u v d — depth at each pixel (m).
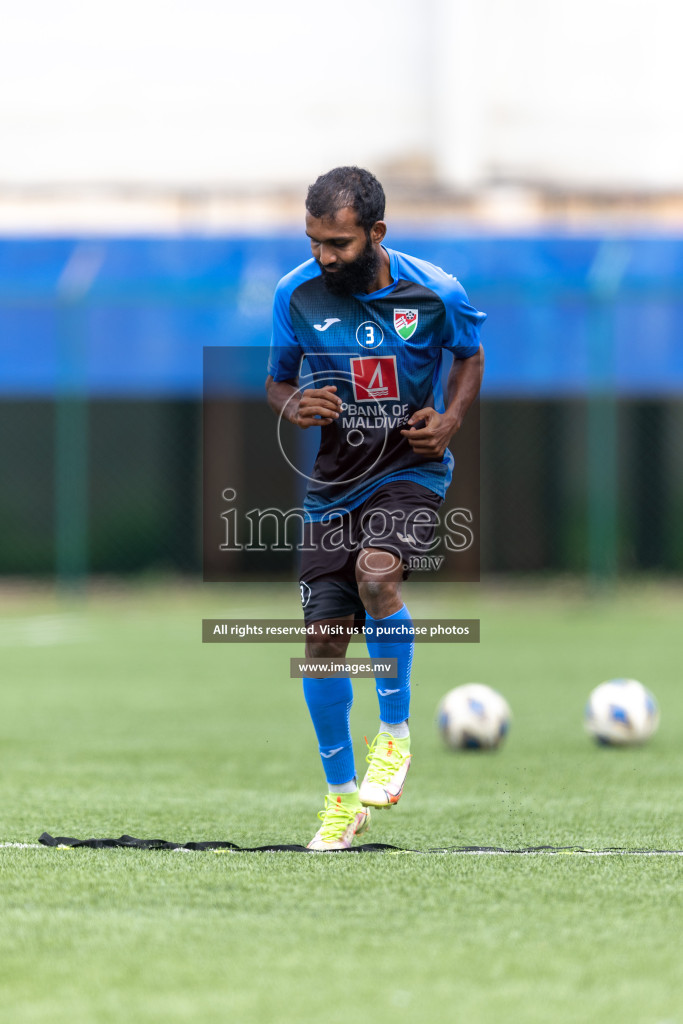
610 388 50.09
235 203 63.06
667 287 50.22
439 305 14.45
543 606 49.78
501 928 10.76
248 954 10.07
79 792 18.67
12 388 51.62
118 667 36.38
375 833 15.60
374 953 10.09
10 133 70.00
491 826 16.09
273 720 26.89
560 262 51.62
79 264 52.34
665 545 56.19
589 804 17.73
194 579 56.12
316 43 70.31
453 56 69.00
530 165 69.75
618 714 23.11
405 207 60.97
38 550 56.88
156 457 56.59
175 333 51.50
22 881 12.40
